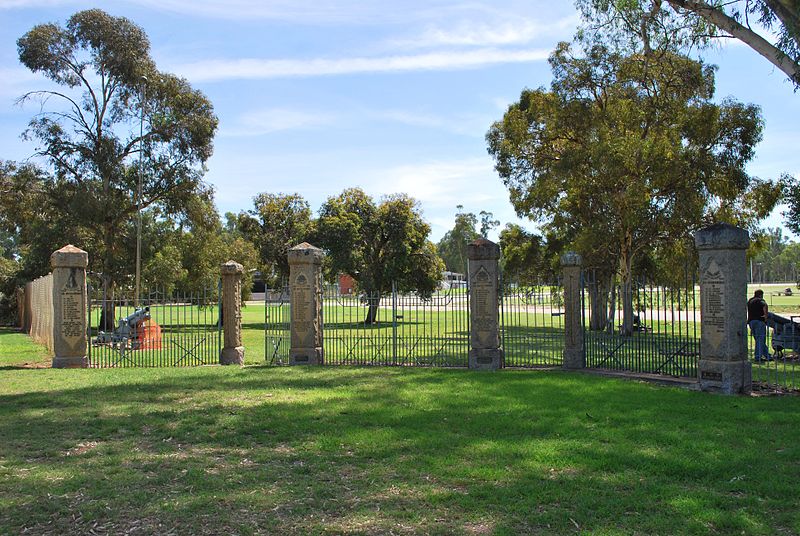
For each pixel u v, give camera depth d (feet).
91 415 29.19
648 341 47.01
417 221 116.67
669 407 29.63
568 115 76.23
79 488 18.86
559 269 96.32
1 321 125.80
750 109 71.56
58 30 101.60
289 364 49.32
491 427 25.93
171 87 108.99
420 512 16.72
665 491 18.08
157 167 106.83
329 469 20.57
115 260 107.86
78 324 49.52
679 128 70.33
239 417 28.40
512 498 17.61
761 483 18.70
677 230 75.72
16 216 107.76
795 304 130.00
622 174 69.67
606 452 21.86
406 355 52.90
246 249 125.29
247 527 15.84
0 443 24.17
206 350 62.44
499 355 45.32
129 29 104.94
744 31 36.14
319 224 112.16
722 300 34.06
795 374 41.57
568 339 44.60
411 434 24.84
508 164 92.12
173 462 21.56
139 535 15.51
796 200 73.56
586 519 16.14
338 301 66.49
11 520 16.43
